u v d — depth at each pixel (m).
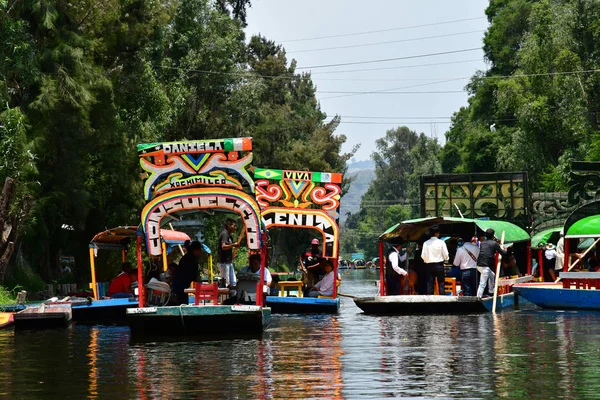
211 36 58.34
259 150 76.50
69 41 35.31
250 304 20.20
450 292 28.06
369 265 156.12
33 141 32.66
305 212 27.64
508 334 18.44
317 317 24.47
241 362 14.16
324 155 88.44
